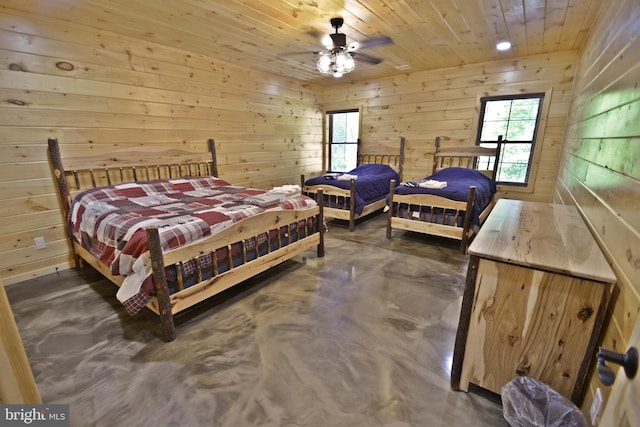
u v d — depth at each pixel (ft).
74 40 9.52
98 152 10.42
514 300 4.36
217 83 13.87
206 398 5.00
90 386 5.25
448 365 5.75
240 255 7.88
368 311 7.53
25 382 1.91
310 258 10.86
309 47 11.83
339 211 14.35
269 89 16.47
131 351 6.11
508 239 5.00
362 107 18.60
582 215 6.32
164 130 12.19
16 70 8.57
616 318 3.54
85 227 8.57
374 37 10.80
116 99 10.67
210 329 6.82
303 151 19.30
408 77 16.62
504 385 4.57
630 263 3.22
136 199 9.68
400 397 5.04
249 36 10.64
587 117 7.54
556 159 13.43
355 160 20.08
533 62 13.24
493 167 14.65
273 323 7.04
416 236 13.35
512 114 14.33
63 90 9.45
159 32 10.26
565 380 4.25
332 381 5.36
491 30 10.16
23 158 8.93
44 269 9.61
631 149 3.53
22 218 9.09
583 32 10.14
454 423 4.58
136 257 6.27
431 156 16.67
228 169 14.97
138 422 4.58
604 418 2.46
